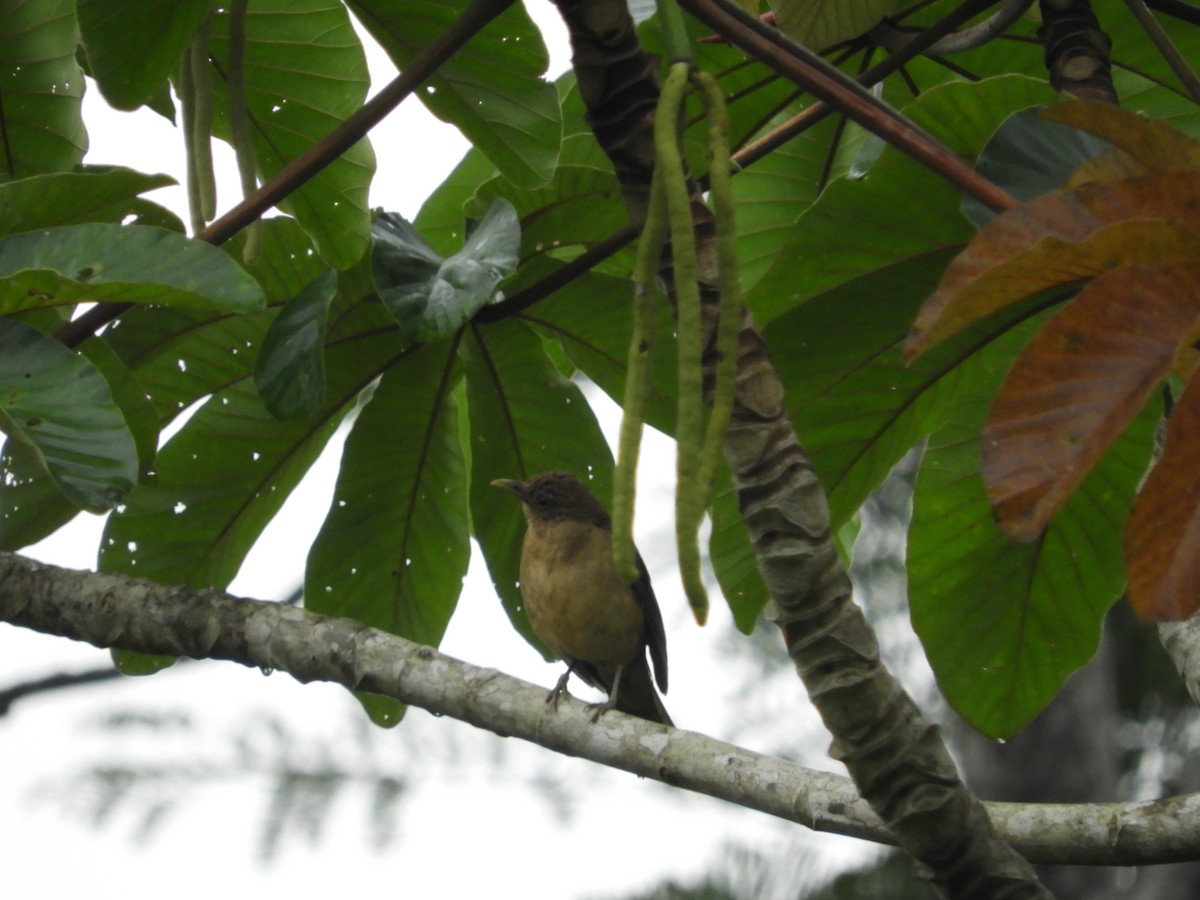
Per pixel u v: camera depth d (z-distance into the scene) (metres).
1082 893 17.58
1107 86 7.05
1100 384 3.34
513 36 7.43
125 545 8.27
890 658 18.08
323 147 6.47
